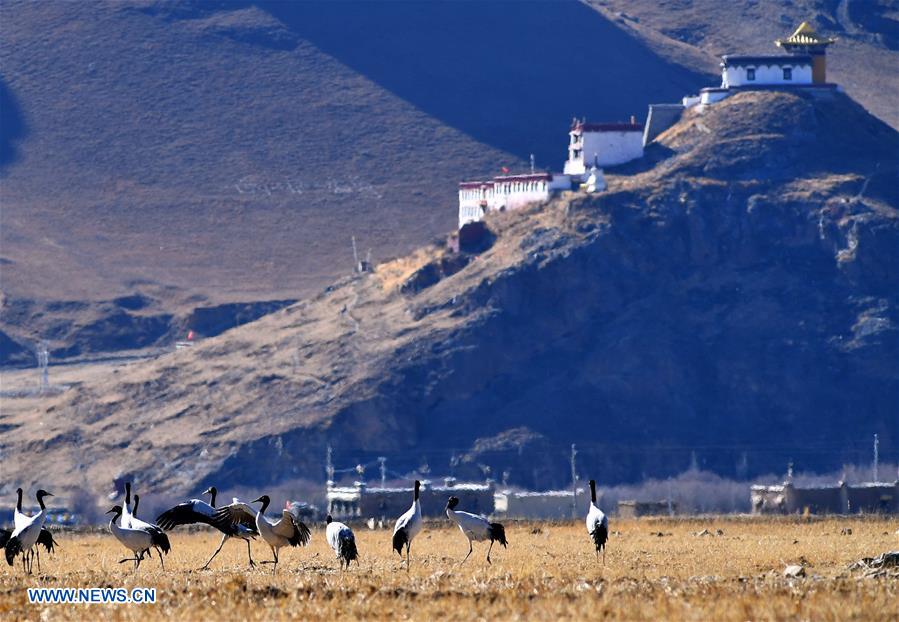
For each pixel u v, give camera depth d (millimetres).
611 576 191125
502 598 160875
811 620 145250
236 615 150625
